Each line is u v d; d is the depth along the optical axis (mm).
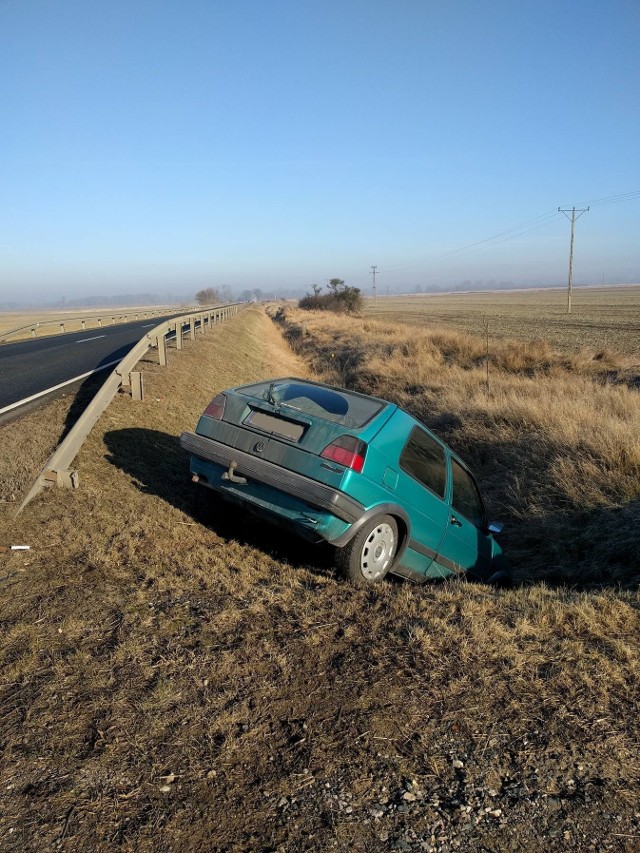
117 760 2645
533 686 3383
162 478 7043
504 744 2924
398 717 3070
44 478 5781
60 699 2998
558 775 2742
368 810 2498
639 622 4285
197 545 5418
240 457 5133
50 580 4250
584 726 3068
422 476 5492
